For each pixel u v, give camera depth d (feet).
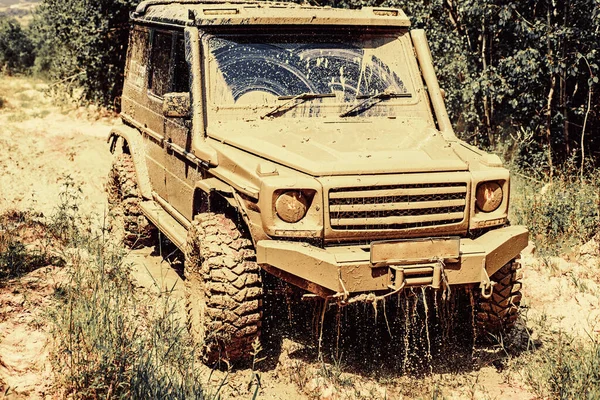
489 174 16.22
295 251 14.85
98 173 33.45
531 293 21.25
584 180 28.76
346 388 15.85
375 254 14.69
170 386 14.11
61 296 17.22
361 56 20.01
